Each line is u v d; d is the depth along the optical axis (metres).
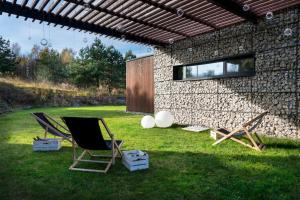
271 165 3.37
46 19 5.55
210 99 7.10
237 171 3.12
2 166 3.34
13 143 4.84
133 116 10.09
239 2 5.00
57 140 4.34
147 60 10.73
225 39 6.63
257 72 5.87
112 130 6.47
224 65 6.80
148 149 4.33
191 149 4.34
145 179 2.86
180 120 8.15
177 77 8.48
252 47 5.97
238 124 6.32
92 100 20.86
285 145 4.69
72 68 25.22
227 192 2.47
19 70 26.58
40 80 23.69
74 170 3.19
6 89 15.44
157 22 6.42
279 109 5.46
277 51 5.47
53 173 3.06
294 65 5.18
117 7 5.30
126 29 6.96
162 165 3.39
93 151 4.17
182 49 8.05
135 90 11.60
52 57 30.09
